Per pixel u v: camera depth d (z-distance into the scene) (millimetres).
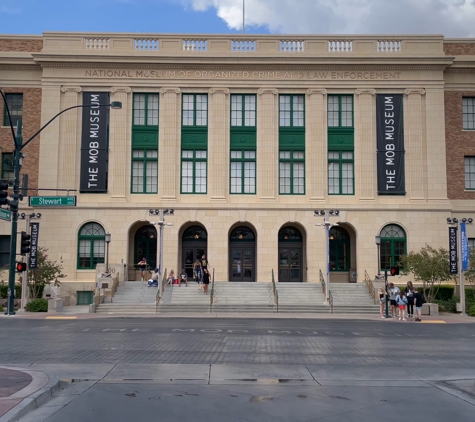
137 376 12648
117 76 42469
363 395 10977
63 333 21500
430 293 38219
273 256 41656
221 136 42500
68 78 42250
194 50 43062
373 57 42375
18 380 11312
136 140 42531
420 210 41781
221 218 41906
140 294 37281
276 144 42594
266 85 42812
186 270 43719
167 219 41750
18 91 42594
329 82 42812
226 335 21125
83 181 41719
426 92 42688
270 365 14258
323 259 41781
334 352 16812
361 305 35625
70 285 40938
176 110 42562
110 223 41469
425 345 18938
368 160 42375
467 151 43062
